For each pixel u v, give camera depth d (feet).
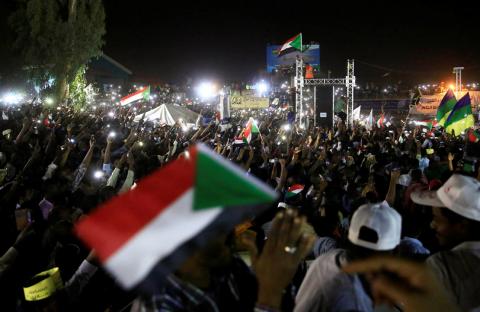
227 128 53.31
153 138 43.14
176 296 5.66
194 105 131.64
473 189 8.84
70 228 13.83
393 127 76.69
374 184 23.16
